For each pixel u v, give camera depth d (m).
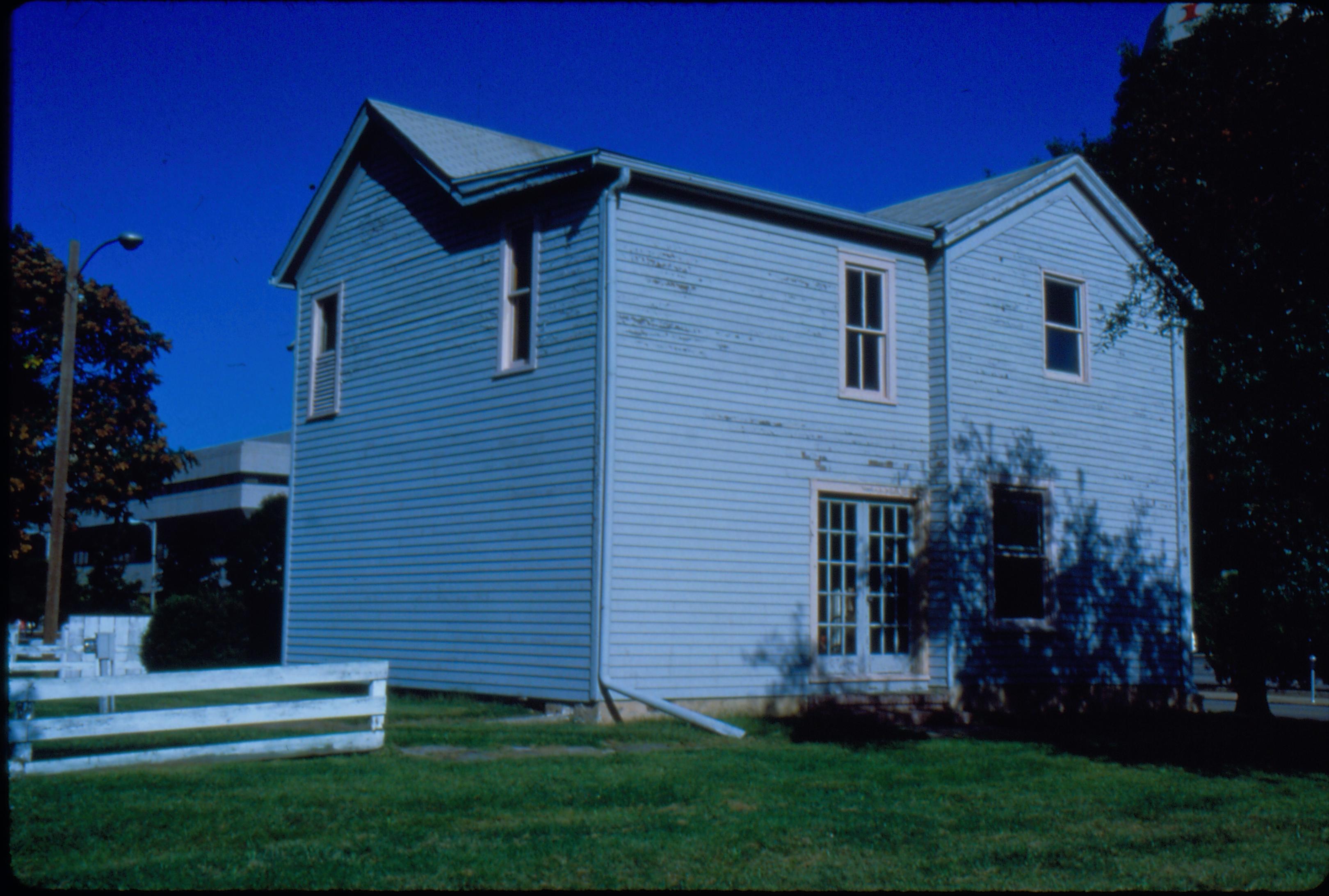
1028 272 18.48
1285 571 17.80
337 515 18.59
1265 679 20.88
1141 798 10.16
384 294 18.39
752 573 15.46
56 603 22.19
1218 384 17.12
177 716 9.83
